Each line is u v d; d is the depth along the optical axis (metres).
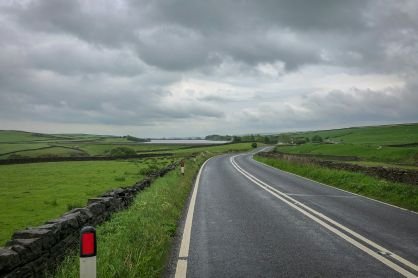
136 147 133.12
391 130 188.00
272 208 12.84
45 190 20.03
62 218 6.73
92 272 4.25
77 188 20.97
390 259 7.01
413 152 65.06
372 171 20.97
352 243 8.14
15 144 137.88
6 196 17.56
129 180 26.00
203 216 11.36
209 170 33.28
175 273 6.23
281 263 6.75
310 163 30.92
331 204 13.81
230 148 123.19
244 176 26.72
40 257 5.34
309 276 6.09
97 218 8.51
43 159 54.22
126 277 5.58
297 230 9.41
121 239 7.22
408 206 13.80
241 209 12.64
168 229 9.10
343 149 85.44
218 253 7.39
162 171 22.84
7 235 9.66
